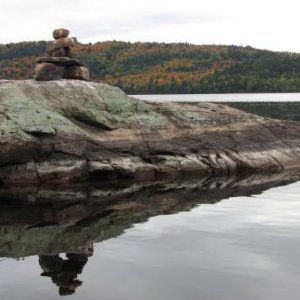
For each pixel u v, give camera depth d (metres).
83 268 10.45
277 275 9.95
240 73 162.12
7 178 20.59
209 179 22.52
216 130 25.83
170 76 171.75
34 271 10.28
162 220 14.71
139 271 10.23
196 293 9.06
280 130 27.80
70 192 19.53
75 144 21.44
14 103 21.61
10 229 13.85
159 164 23.36
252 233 13.07
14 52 170.25
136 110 25.28
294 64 162.75
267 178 22.80
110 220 14.83
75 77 25.53
